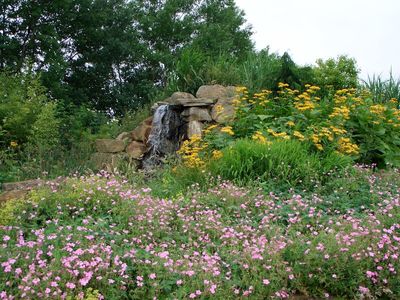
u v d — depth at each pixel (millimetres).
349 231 5652
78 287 4223
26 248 4785
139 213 6078
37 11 22234
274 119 10625
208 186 7910
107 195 6516
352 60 18391
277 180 7996
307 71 14703
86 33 25766
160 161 12664
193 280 4559
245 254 5125
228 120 11141
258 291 4691
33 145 12227
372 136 10273
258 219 6547
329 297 4871
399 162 9961
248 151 8406
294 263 5086
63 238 5090
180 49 29156
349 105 10906
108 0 26969
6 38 21797
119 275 4484
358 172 8445
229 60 16031
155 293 4422
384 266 5137
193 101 12891
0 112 12953
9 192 6910
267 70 14344
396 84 14406
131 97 26766
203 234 5887
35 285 4109
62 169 10289
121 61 27844
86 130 16094
